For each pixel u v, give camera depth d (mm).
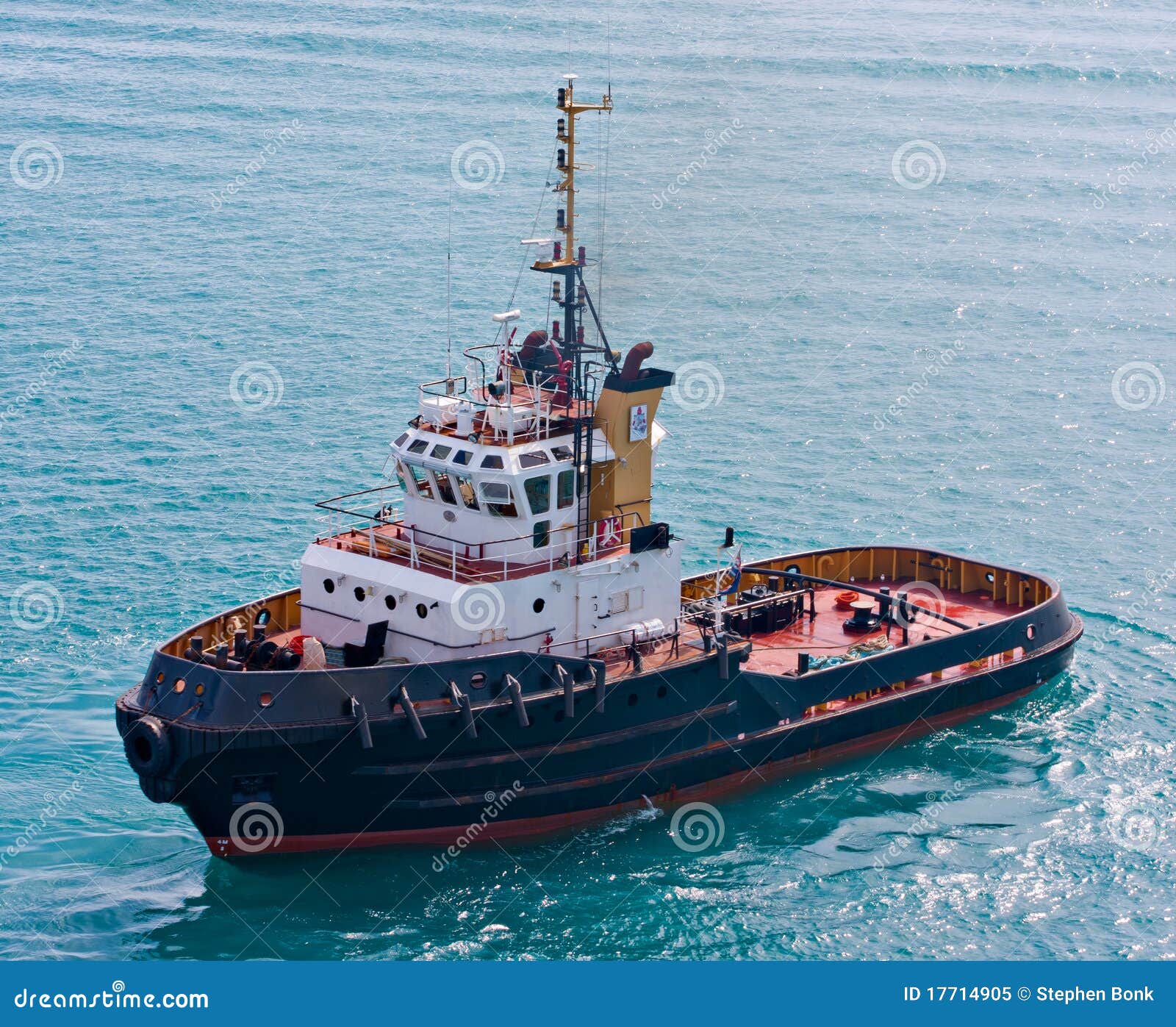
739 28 189500
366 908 43875
